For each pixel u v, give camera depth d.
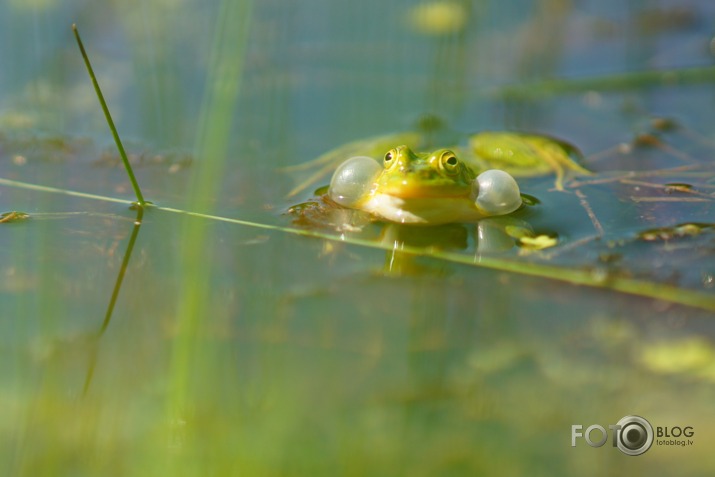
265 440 1.81
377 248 1.87
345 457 1.81
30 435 1.82
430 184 1.87
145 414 1.82
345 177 1.88
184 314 1.82
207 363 1.83
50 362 1.83
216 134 1.82
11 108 1.92
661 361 1.83
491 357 1.83
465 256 1.86
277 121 1.92
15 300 1.85
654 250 1.86
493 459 1.81
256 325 1.84
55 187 1.89
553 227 1.87
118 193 1.89
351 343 1.83
